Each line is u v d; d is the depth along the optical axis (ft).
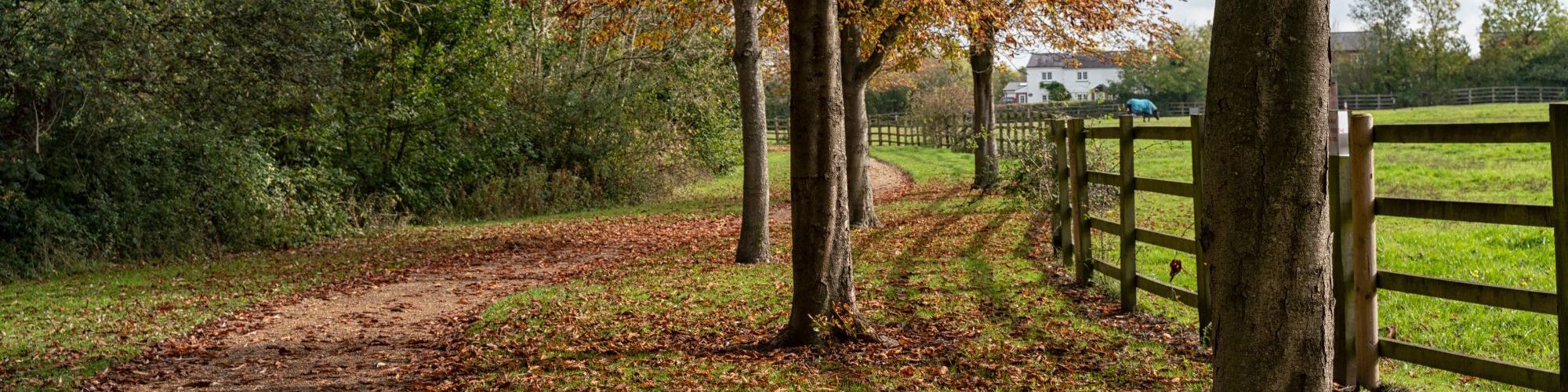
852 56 50.26
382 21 62.75
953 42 53.98
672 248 48.37
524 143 81.76
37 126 44.14
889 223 52.60
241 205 53.72
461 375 21.74
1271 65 11.32
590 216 71.51
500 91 76.74
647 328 26.40
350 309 33.50
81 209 47.80
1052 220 34.83
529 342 25.12
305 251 53.83
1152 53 69.46
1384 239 35.17
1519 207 14.33
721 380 19.74
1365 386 17.03
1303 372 11.68
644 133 88.38
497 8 75.20
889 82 148.87
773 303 29.48
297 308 33.81
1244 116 11.55
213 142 51.67
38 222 44.62
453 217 73.87
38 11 42.34
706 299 31.01
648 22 58.34
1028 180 46.09
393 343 26.66
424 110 71.10
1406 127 15.93
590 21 80.23
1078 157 29.01
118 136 47.24
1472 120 127.75
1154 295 27.40
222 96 50.31
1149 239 24.32
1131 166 25.14
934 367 20.06
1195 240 21.58
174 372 23.44
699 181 104.12
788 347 22.66
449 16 71.97
